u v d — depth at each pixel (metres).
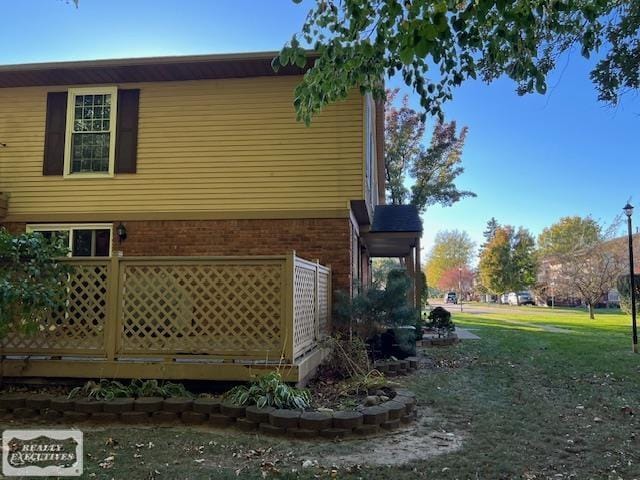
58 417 4.92
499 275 49.34
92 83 9.31
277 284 5.52
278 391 4.93
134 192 9.05
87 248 9.11
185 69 8.80
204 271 5.60
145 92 9.23
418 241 12.53
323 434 4.43
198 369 5.47
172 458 3.87
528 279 48.16
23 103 9.48
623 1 4.00
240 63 8.59
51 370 5.62
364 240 12.85
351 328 8.08
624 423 5.09
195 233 8.88
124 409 4.85
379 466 3.75
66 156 9.23
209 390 5.56
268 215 8.75
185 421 4.84
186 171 8.99
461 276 61.94
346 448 4.17
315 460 3.86
